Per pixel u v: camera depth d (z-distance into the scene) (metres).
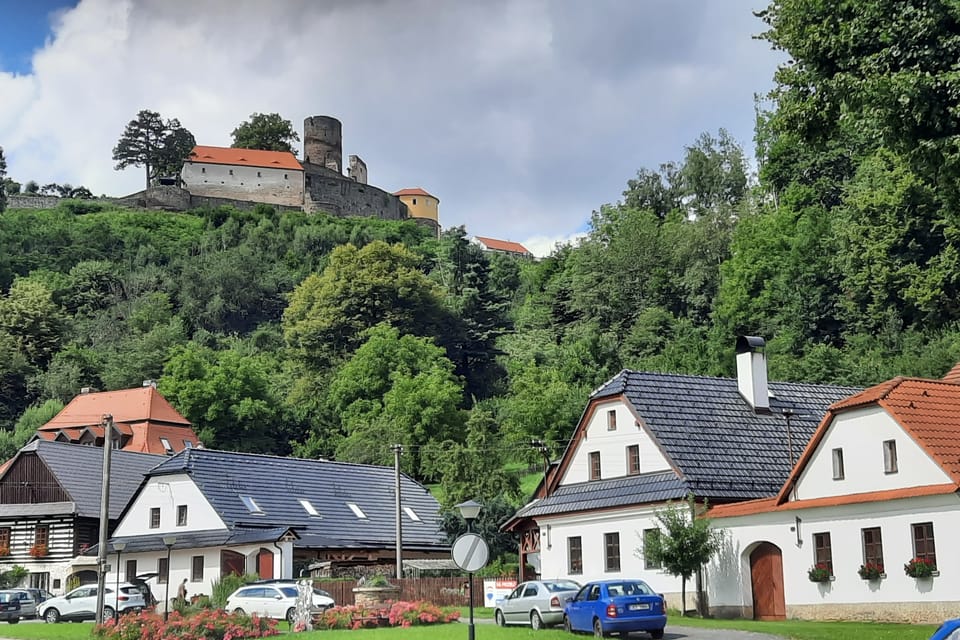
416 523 61.19
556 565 43.12
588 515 41.69
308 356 130.88
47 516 60.75
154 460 69.19
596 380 101.81
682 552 34.66
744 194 135.00
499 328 135.12
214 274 166.38
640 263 122.81
